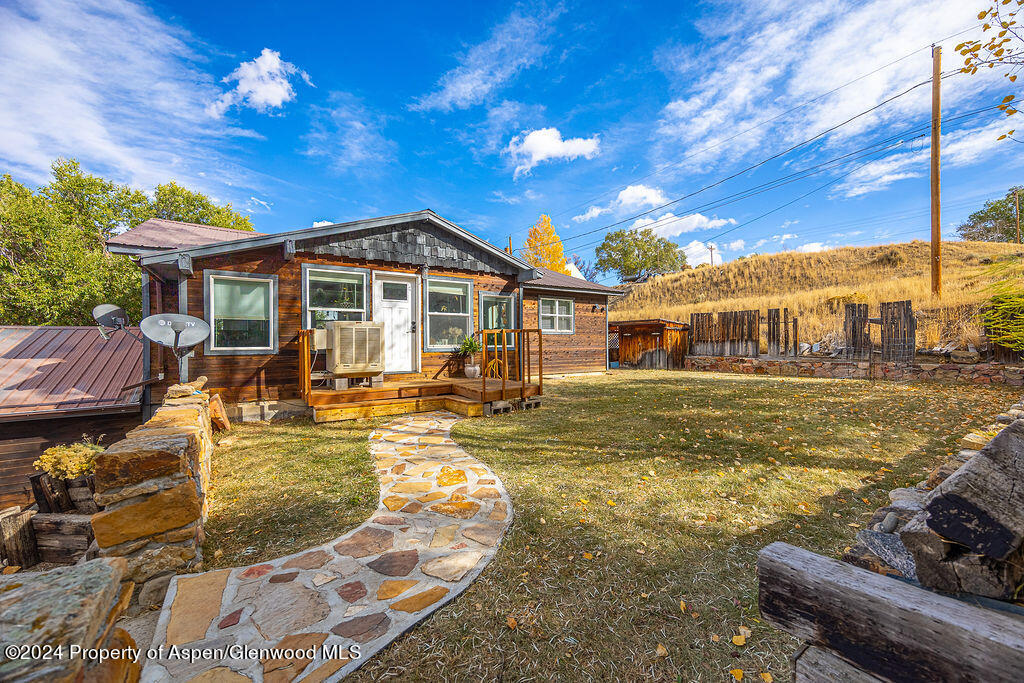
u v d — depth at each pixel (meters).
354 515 3.26
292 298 7.16
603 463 4.37
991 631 0.80
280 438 5.52
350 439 5.43
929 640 0.87
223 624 2.04
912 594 0.94
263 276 6.91
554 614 2.14
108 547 2.37
